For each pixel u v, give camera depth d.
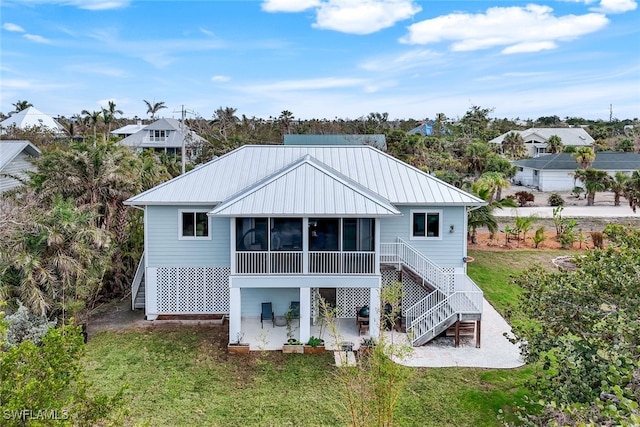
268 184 17.70
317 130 84.12
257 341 16.92
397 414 12.11
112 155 21.16
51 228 15.21
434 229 19.05
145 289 19.12
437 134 96.56
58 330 7.77
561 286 10.38
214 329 18.08
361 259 17.02
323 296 19.48
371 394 9.19
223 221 19.02
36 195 19.45
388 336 17.12
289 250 17.70
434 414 12.16
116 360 15.23
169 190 18.89
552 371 11.24
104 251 17.50
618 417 5.98
